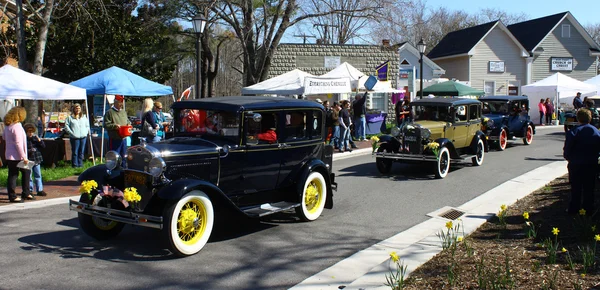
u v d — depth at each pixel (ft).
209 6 67.05
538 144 61.57
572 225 22.33
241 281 17.38
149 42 75.97
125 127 36.09
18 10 50.98
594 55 122.11
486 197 30.96
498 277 15.74
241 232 23.67
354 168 44.19
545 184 33.96
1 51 64.59
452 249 19.60
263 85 62.64
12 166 29.22
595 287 15.12
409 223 25.27
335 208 28.68
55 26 65.87
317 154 26.55
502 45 117.39
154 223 18.81
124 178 21.15
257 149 23.21
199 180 19.97
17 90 38.99
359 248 21.13
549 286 15.31
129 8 72.28
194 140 22.27
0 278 17.46
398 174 40.57
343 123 54.29
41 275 17.79
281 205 24.44
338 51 85.15
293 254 20.38
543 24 123.44
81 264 19.02
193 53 84.69
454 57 119.44
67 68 68.54
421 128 38.34
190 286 16.89
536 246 19.57
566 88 82.17
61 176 37.93
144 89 49.55
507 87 118.21
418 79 106.22
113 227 22.45
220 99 24.14
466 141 43.39
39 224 25.05
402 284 15.92
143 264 19.07
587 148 23.75
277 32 72.23
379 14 71.46
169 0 70.95
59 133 53.42
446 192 32.91
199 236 20.36
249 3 70.28
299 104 25.02
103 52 68.64
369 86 64.03
